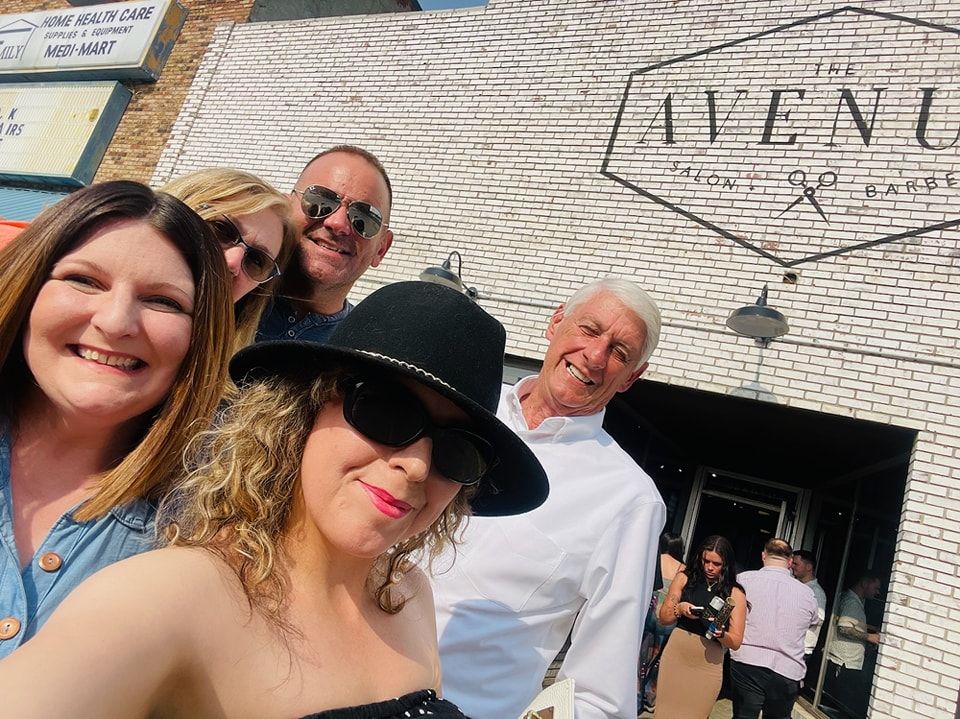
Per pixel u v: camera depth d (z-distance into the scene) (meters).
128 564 0.77
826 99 5.21
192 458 1.17
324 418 0.95
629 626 1.83
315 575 0.94
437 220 6.19
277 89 7.55
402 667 1.02
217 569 0.82
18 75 9.26
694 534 9.30
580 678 1.83
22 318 1.12
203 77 7.91
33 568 1.07
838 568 6.67
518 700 1.84
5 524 1.09
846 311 4.70
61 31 9.09
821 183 5.03
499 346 1.07
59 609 0.71
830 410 4.54
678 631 4.58
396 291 1.02
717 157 5.41
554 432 2.11
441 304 1.00
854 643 5.71
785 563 5.11
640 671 5.23
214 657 0.76
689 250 5.26
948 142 4.79
